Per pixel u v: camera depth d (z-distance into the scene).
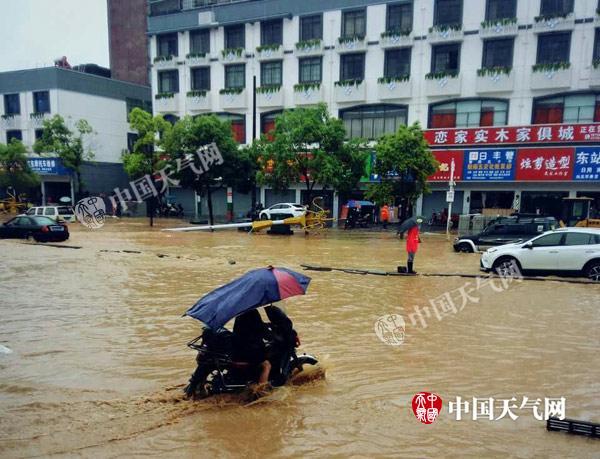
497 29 27.62
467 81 28.98
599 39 25.81
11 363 5.96
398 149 23.55
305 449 3.88
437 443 3.96
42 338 7.00
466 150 28.05
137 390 5.13
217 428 4.23
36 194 40.72
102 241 21.09
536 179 26.27
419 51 30.00
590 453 3.79
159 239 22.19
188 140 25.98
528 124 27.64
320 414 4.51
